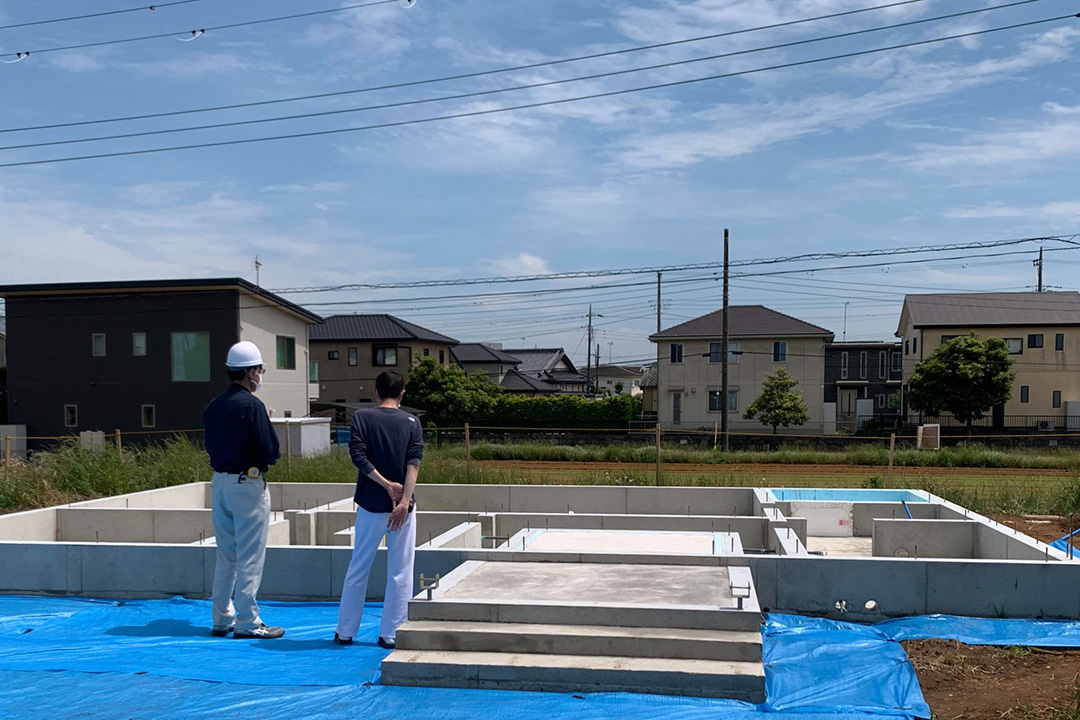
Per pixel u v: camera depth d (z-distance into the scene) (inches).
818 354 1502.2
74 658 185.5
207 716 152.1
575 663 165.6
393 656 170.7
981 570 222.7
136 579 254.2
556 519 321.1
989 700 167.0
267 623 221.8
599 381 2938.0
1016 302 1533.0
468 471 528.1
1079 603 218.4
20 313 1066.1
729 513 411.8
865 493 404.8
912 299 1581.0
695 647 168.4
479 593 191.0
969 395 1316.4
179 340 1035.3
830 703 160.7
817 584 226.8
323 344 1625.2
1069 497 427.5
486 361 2043.6
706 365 1545.3
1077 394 1453.0
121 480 490.6
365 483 195.2
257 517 201.6
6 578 259.9
